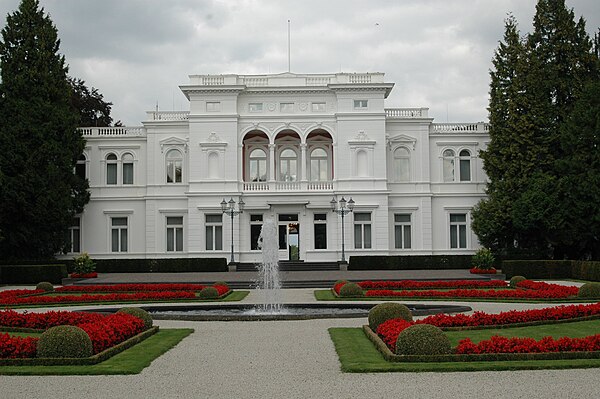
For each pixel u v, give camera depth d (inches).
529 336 789.9
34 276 1943.9
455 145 2465.6
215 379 580.1
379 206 2359.7
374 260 2251.5
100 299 1332.4
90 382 568.1
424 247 2418.8
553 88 2249.0
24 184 2092.8
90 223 2442.2
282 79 2412.6
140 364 636.7
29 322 889.5
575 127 2025.1
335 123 2391.7
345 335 821.9
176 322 989.2
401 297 1346.0
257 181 2504.9
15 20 2237.9
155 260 2272.4
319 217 2390.5
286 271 2196.1
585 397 499.8
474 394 512.1
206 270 2260.1
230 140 2374.5
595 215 1984.5
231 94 2379.4
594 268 1788.9
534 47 2283.5
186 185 2426.2
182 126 2437.3
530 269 1915.6
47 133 2169.0
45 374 595.8
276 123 2397.9
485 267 2014.0
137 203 2447.1
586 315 943.0
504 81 2292.1
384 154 2374.5
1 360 625.6
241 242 2364.7
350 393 522.0
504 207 2214.6
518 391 519.8
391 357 633.6
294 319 1003.3
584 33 2241.6
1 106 2154.3
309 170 2517.2
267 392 530.0
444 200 2449.6
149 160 2436.0
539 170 2204.7
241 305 1207.6
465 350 642.2
